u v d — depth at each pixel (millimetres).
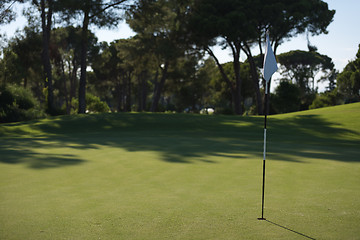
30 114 28406
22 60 41938
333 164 8406
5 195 5289
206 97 63125
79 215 4336
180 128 21516
